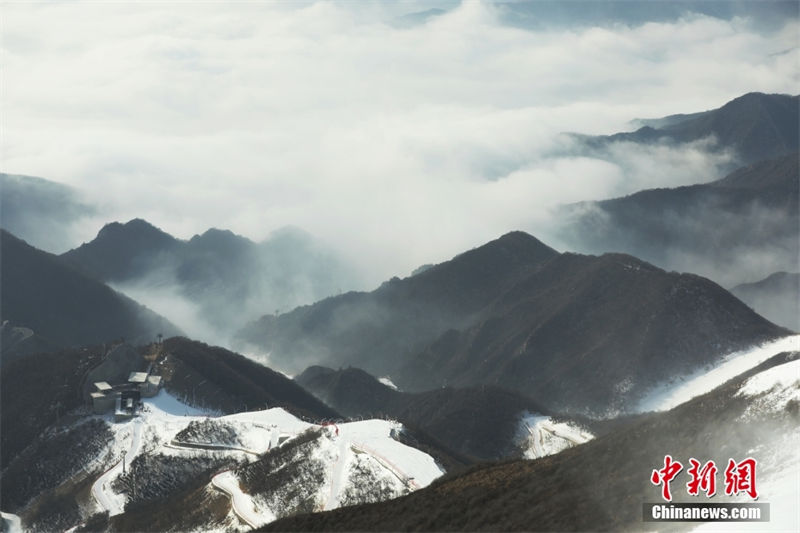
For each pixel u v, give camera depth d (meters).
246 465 166.12
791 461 76.69
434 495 104.94
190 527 153.00
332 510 112.00
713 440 86.88
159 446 198.12
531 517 87.56
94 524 171.00
